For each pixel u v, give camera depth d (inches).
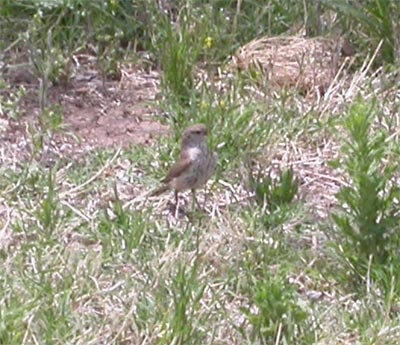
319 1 579.8
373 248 417.7
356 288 418.9
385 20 573.9
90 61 573.9
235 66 568.4
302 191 482.3
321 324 397.4
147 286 408.8
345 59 569.9
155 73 571.5
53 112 524.4
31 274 415.2
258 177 477.1
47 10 584.1
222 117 512.7
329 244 422.6
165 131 523.8
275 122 522.0
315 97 552.4
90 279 413.4
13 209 457.7
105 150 502.6
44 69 543.8
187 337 382.3
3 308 390.0
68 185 476.1
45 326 386.6
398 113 531.5
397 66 563.5
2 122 520.4
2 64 558.3
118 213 450.3
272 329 384.5
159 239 439.2
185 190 459.2
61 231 444.1
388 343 388.8
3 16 582.6
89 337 385.4
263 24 598.9
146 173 488.7
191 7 577.6
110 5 589.3
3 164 488.7
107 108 540.7
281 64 565.3
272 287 388.5
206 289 411.5
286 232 450.6
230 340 390.3
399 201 444.1
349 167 425.1
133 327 390.0
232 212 461.7
